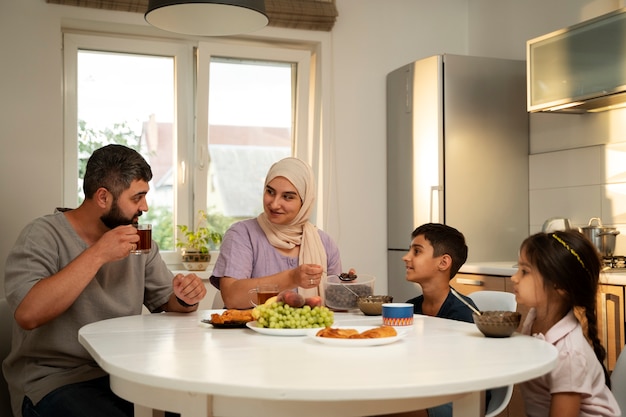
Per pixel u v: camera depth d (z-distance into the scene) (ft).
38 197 12.62
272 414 4.16
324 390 3.85
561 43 11.78
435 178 13.65
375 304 7.25
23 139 12.55
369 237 14.96
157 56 14.16
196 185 14.20
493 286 12.10
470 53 15.98
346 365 4.53
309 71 14.82
